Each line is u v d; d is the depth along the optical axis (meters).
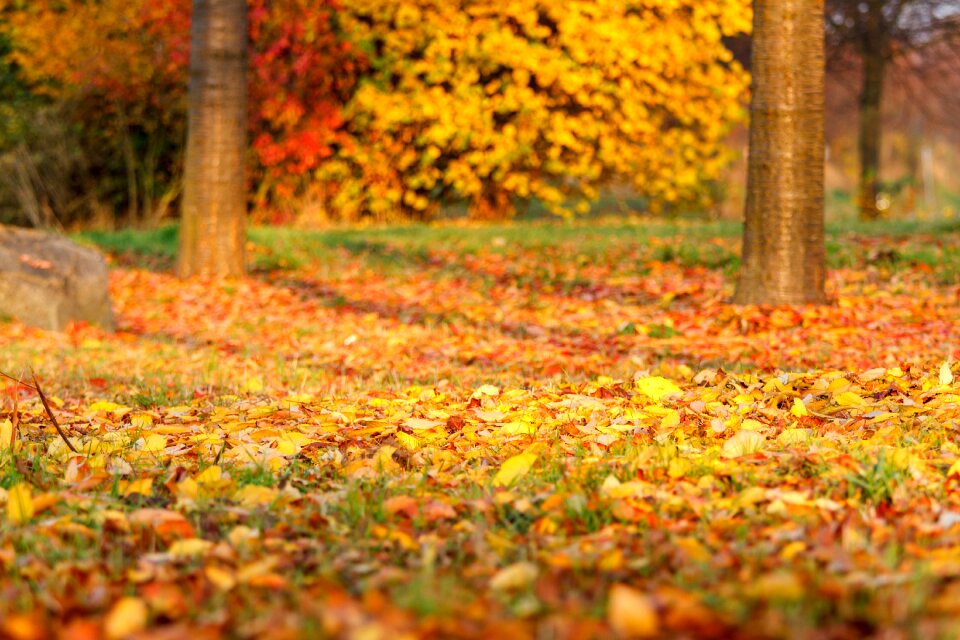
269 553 3.25
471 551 3.22
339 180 21.83
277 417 5.87
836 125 39.44
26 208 20.62
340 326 11.68
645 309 11.52
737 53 26.00
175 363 9.31
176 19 19.88
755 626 2.20
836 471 3.86
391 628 2.24
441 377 8.05
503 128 21.09
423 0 20.02
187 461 4.74
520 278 14.48
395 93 20.64
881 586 2.57
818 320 9.84
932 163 45.97
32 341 10.53
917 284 12.12
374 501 3.88
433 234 18.58
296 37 19.86
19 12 20.48
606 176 22.86
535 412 5.63
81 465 4.43
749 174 10.62
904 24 24.92
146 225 21.39
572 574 2.88
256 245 17.02
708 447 4.60
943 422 4.74
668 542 3.18
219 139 14.99
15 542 3.38
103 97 20.83
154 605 2.63
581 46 20.23
